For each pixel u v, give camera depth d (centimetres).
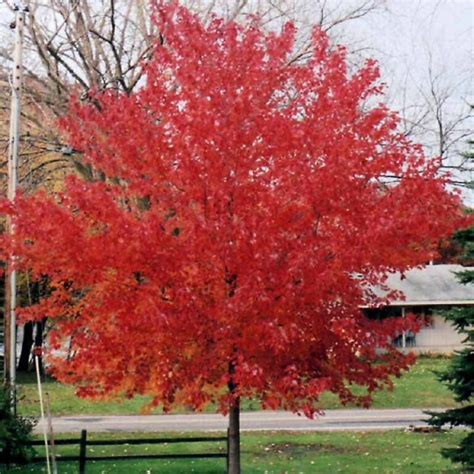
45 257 1035
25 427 1570
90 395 1089
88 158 1070
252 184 1021
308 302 1005
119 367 1057
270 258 987
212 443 1944
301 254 960
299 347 1044
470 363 1467
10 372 1744
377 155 1038
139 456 1561
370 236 988
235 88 1039
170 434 2128
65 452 1825
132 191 1039
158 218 1003
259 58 1052
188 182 1026
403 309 4441
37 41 2517
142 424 2398
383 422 2412
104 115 1162
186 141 1025
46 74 2633
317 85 1066
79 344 1051
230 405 1059
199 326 1016
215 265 1009
